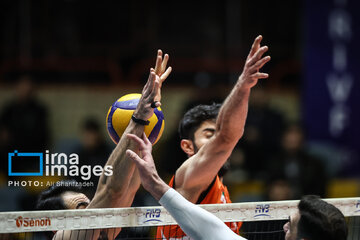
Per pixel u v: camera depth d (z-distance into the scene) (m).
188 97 31.94
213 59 35.66
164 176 24.28
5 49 34.19
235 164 26.66
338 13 27.98
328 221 7.88
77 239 9.45
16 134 26.20
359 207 10.31
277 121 28.66
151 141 9.57
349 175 27.72
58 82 33.38
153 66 33.59
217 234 8.17
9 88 30.64
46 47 34.69
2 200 22.30
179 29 36.69
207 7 36.84
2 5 34.19
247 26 37.09
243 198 25.22
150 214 8.97
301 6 36.84
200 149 10.10
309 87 28.33
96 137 24.20
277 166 25.27
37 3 34.72
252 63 9.02
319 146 28.00
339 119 28.08
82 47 35.28
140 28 36.16
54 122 30.92
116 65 33.31
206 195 10.25
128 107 9.54
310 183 24.66
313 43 28.19
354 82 28.05
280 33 37.03
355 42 28.00
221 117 9.62
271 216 9.72
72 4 35.28
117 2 35.94
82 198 10.29
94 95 31.78
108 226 8.71
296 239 8.25
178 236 10.16
